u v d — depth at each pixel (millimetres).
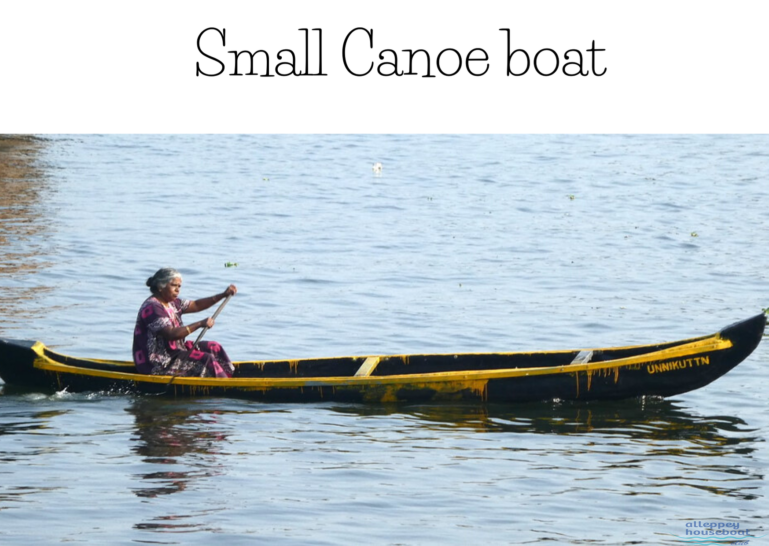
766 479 24375
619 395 30156
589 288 47156
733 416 29266
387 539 20625
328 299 44312
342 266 51125
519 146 100562
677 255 55000
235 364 32312
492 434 27531
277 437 26984
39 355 30656
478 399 30234
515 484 23812
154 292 31031
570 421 28703
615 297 45469
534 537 20859
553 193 76250
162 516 21531
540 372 29969
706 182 81188
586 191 77250
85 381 30531
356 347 37000
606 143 102375
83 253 52031
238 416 28734
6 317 39469
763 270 51344
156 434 26984
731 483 24078
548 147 99938
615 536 20984
